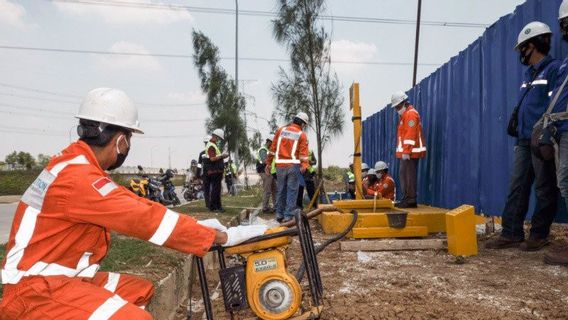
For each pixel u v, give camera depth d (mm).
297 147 9172
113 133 2475
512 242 5953
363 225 6730
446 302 3994
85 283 2355
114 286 2734
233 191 23406
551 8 5824
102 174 2393
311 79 15609
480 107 7766
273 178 12305
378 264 5504
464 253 5715
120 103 2514
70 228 2330
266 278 2918
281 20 15508
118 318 2242
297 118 9266
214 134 10672
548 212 5586
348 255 6062
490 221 7086
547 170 5449
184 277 4711
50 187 2289
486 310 3768
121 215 2299
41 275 2275
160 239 2383
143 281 2850
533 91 5457
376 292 4320
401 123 8172
